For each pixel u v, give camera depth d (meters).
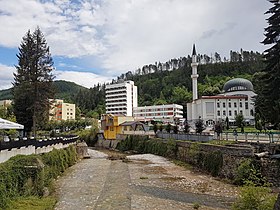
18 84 50.28
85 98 195.00
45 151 30.61
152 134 68.31
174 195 23.80
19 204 17.69
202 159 36.88
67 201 21.83
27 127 53.25
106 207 20.31
